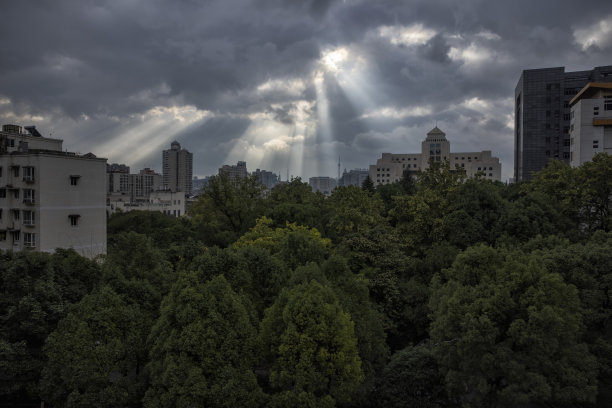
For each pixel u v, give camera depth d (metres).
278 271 22.97
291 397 15.82
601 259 20.83
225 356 16.64
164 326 17.39
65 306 20.39
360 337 19.81
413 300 27.12
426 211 36.38
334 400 16.25
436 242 34.91
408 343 27.25
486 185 41.22
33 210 39.12
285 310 17.28
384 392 19.59
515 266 18.02
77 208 42.44
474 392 19.84
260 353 17.83
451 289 19.55
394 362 20.83
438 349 18.38
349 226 35.72
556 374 16.30
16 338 20.06
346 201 46.72
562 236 30.16
